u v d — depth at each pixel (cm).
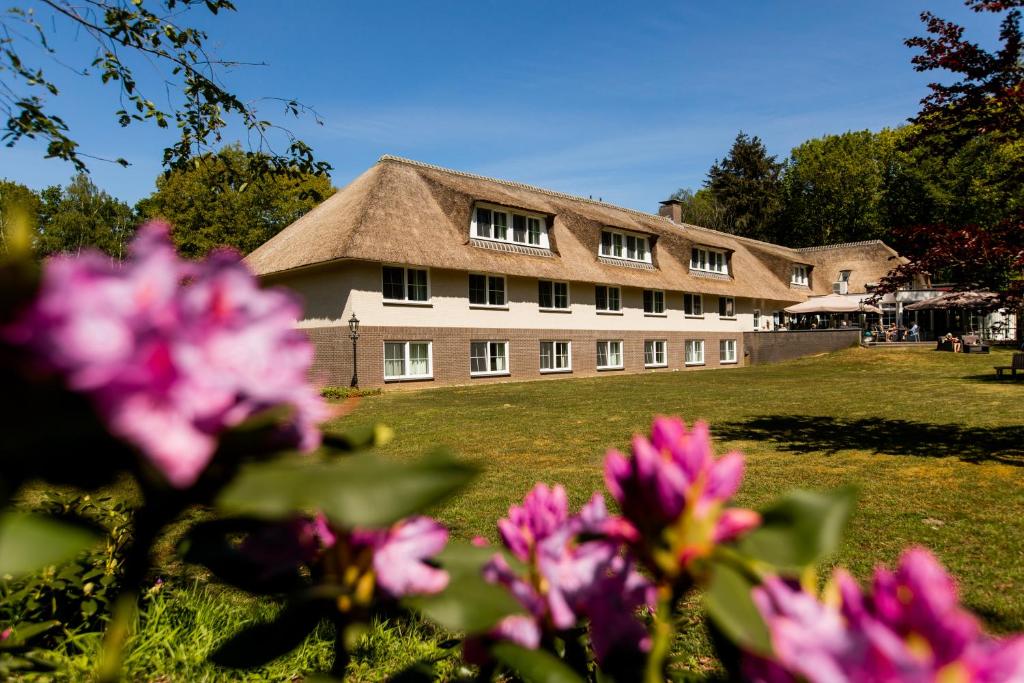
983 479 688
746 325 3647
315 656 275
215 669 260
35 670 166
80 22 394
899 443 926
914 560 52
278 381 57
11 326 49
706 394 1747
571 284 2633
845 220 5500
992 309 753
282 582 82
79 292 50
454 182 2481
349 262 1959
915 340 4091
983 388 1748
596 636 83
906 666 44
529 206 2506
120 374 47
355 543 76
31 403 50
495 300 2369
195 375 51
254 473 57
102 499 296
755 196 5931
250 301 59
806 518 66
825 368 2859
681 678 122
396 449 926
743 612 57
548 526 90
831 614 57
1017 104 699
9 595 239
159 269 55
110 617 266
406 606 78
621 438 1009
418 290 2139
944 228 729
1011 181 753
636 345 2906
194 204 3788
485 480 713
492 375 2322
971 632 47
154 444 49
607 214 3144
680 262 3253
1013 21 674
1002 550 465
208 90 436
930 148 773
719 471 68
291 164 488
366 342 1973
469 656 90
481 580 78
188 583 356
